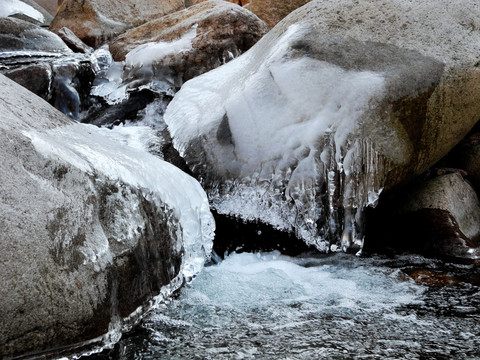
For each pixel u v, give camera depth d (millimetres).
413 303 3012
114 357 2320
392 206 4199
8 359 1996
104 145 3021
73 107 5523
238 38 5867
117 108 5746
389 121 3672
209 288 3172
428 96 3742
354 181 3600
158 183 3037
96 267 2311
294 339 2541
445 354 2393
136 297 2615
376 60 3826
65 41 6770
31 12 8867
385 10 4137
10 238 2016
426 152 3900
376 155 3645
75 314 2186
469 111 3941
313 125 3623
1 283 1966
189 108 4395
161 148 4211
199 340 2520
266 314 2840
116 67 6164
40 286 2070
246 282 3303
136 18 7973
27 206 2109
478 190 4539
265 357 2361
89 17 7656
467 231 3939
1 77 3072
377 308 2934
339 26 4078
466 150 4648
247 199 3721
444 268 3615
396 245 4098
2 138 2156
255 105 3836
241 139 3777
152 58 5805
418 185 4180
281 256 3715
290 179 3596
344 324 2721
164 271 2898
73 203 2314
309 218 3590
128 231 2613
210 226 3486
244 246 3770
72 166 2393
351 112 3633
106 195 2541
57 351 2152
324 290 3199
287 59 3932
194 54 5770
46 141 2369
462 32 3973
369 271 3510
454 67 3805
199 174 3883
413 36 3947
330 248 3670
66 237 2223
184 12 6594
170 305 2900
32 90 5023
